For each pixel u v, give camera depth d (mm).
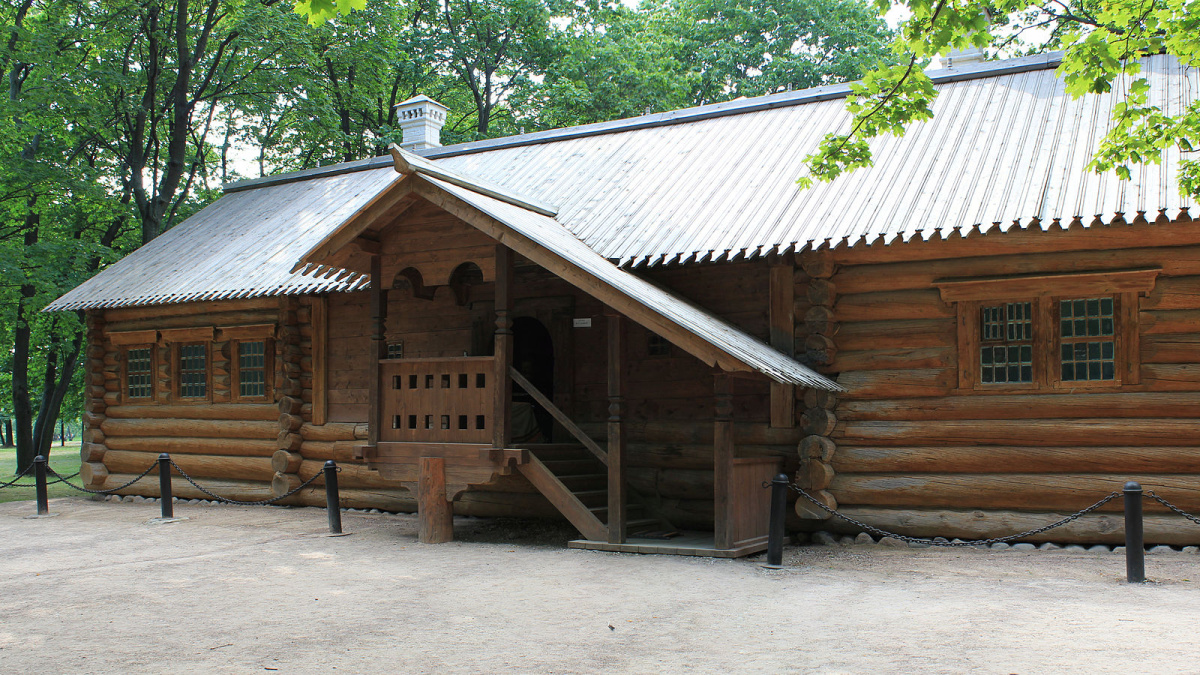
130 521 13953
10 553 11094
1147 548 9984
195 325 16484
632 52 30547
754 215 11914
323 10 5594
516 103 31641
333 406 15250
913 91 8461
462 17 30844
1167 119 8797
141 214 22906
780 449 11586
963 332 10688
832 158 8914
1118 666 5648
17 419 23875
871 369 11094
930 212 10680
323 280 14539
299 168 31297
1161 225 9844
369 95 30016
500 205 11641
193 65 23188
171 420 16734
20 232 24766
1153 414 9969
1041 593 7844
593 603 7789
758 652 6164
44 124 23203
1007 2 9117
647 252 11805
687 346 9547
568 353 13375
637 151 15383
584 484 11844
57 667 6109
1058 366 10328
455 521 13531
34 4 23984
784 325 11477
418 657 6207
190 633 6965
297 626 7133
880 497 10930
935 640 6355
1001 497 10492
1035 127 12117
